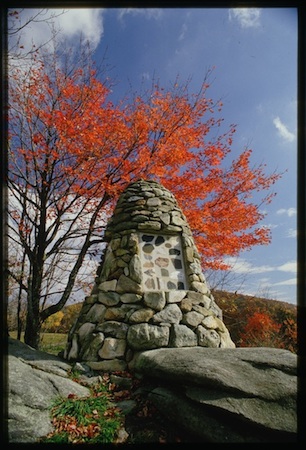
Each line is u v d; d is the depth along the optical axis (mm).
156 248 5719
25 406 3332
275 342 9969
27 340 7340
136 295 5070
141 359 4328
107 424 3373
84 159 7312
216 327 5191
